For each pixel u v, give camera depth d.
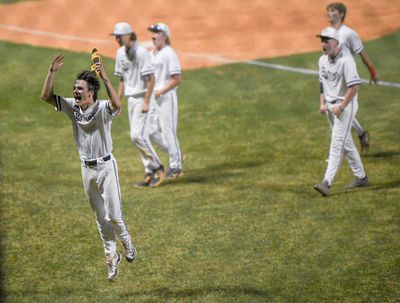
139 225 23.19
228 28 47.91
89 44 46.03
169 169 28.03
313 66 40.56
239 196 25.39
